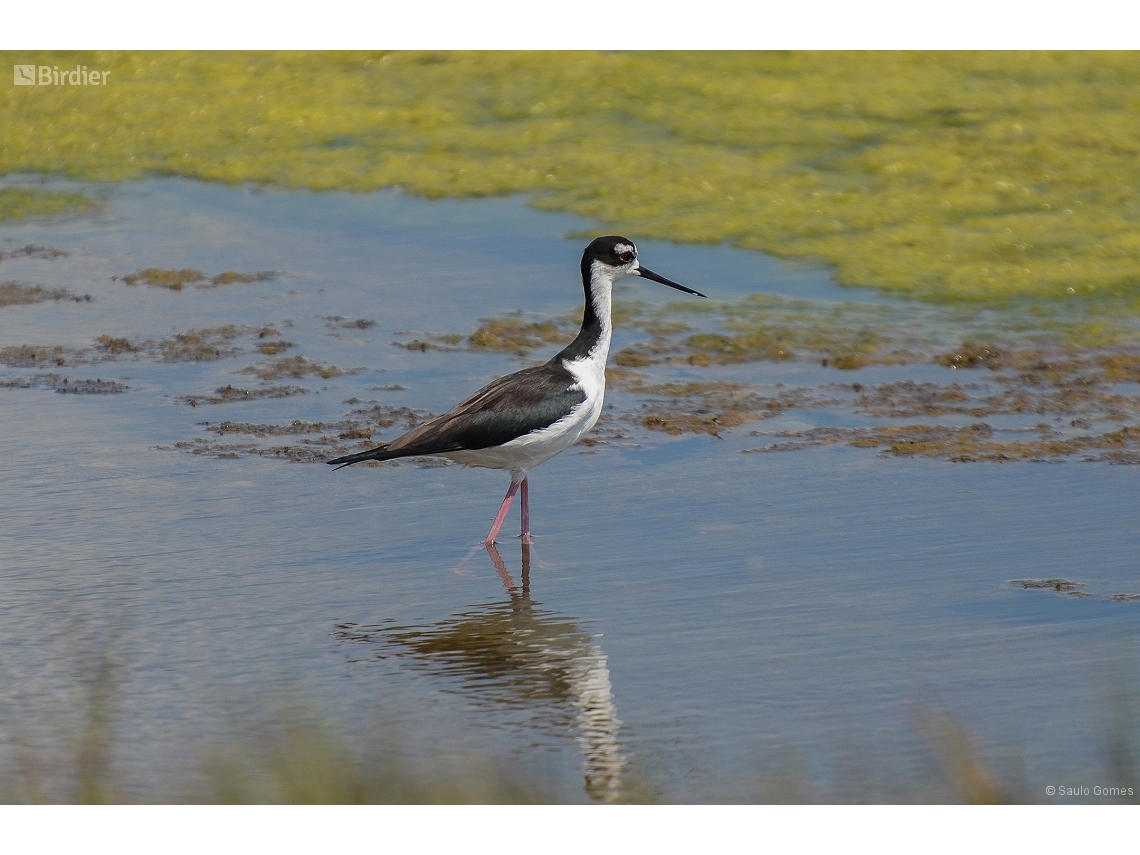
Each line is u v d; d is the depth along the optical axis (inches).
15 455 511.2
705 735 317.1
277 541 438.6
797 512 456.4
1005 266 722.8
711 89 1015.6
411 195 868.6
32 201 878.4
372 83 1067.3
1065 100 967.0
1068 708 321.7
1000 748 304.0
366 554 430.3
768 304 689.6
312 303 703.7
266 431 539.5
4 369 615.5
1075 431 529.3
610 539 440.1
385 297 709.9
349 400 575.5
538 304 698.2
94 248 798.5
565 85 1038.4
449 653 363.3
